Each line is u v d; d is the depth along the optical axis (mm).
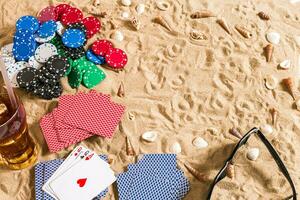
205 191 813
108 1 1043
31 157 832
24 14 1031
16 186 818
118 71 941
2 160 830
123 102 903
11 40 984
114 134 867
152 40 985
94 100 884
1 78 903
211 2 1042
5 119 799
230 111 896
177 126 880
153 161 833
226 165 803
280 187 816
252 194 811
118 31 988
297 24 1021
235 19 1018
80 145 851
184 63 956
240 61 957
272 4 1048
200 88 925
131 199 795
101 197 801
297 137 872
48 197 793
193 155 850
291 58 967
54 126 857
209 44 979
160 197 800
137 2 1041
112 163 839
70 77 921
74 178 806
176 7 1031
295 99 911
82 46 952
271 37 986
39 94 888
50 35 957
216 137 868
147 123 881
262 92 919
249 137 855
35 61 931
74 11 991
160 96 914
